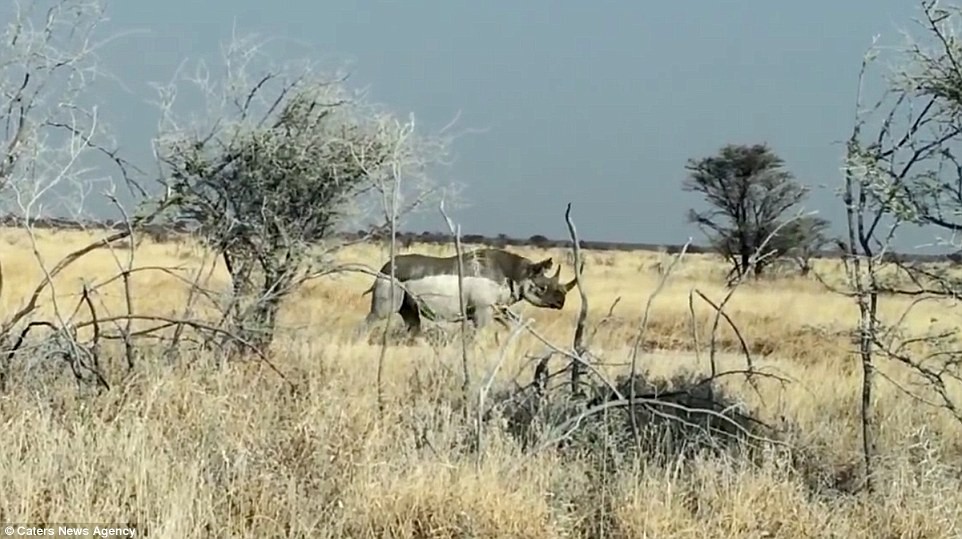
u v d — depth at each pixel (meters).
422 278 50.06
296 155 34.25
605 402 26.11
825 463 26.33
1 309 32.28
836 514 22.88
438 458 22.75
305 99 34.69
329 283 58.50
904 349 27.72
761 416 30.33
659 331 60.38
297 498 21.47
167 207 30.81
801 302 80.19
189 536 19.67
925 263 24.42
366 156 33.78
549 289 53.84
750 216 121.88
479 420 24.19
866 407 25.56
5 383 25.92
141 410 24.28
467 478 21.47
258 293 32.91
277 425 24.67
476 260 52.50
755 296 85.94
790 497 22.52
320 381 28.14
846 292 25.62
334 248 35.66
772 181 121.38
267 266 33.88
